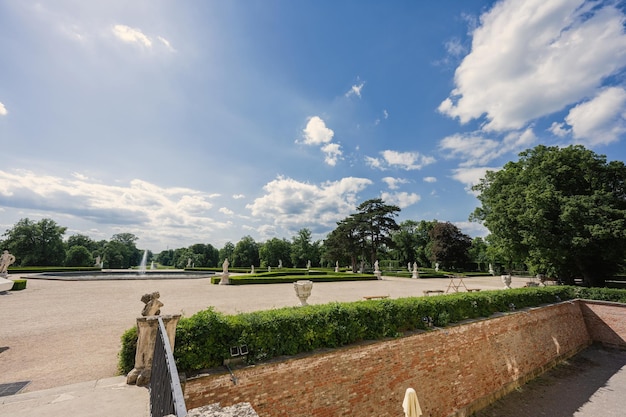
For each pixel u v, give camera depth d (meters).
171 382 1.95
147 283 23.61
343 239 50.59
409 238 69.88
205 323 5.90
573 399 10.50
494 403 10.27
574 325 15.87
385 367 7.94
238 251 78.75
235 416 2.06
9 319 10.06
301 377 6.54
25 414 3.96
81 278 24.50
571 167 19.16
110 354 6.86
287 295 16.92
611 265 19.69
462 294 11.70
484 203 25.78
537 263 22.81
